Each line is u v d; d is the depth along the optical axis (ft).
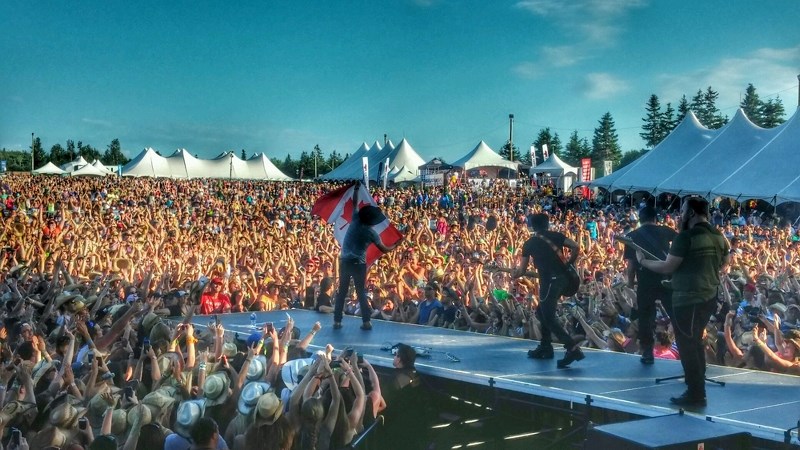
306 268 53.01
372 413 20.15
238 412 18.72
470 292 37.29
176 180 247.09
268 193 189.57
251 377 20.66
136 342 27.71
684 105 338.13
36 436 17.28
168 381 21.18
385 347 25.25
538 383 19.62
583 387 19.17
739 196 114.52
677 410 16.85
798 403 17.53
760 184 113.29
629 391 18.72
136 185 200.64
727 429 15.05
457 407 22.29
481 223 109.29
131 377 23.41
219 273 43.47
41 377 21.89
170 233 81.20
